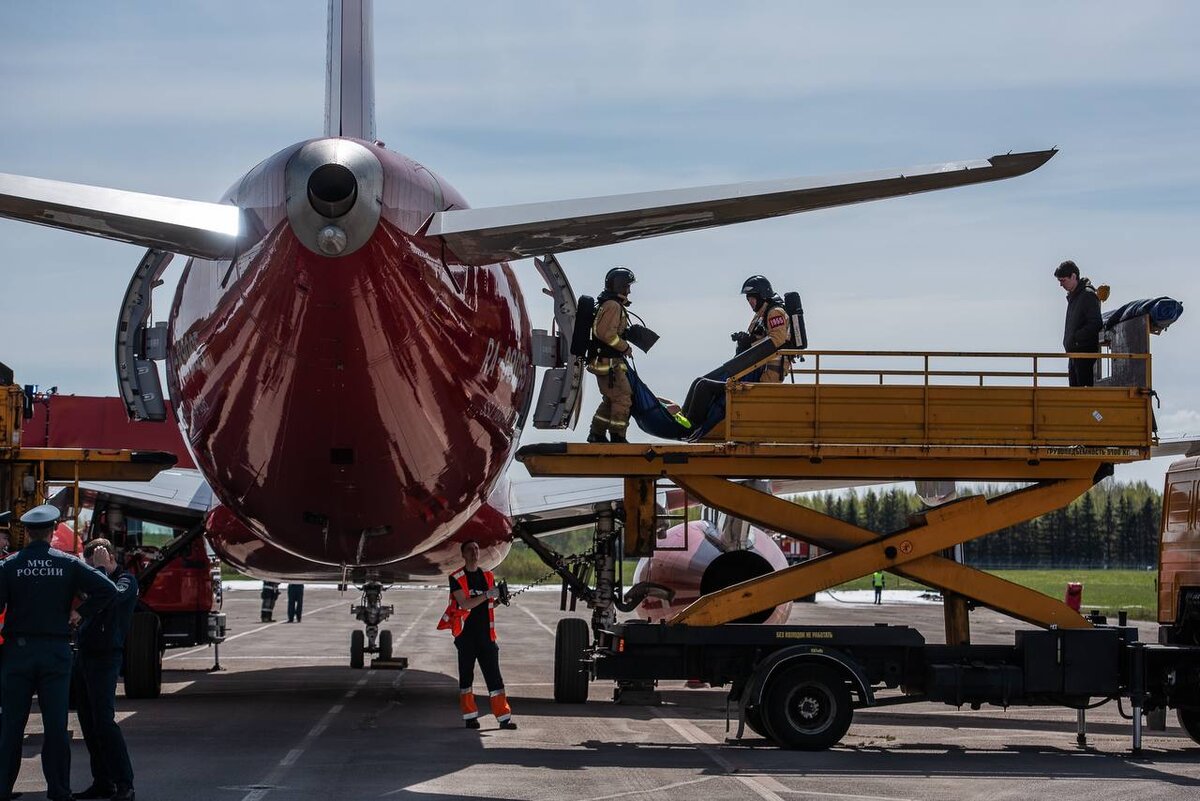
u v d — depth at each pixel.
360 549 14.98
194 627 19.81
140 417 15.24
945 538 14.04
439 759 11.77
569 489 17.94
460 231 11.04
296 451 12.70
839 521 14.20
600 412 14.49
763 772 11.32
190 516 19.08
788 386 13.59
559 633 16.98
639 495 14.49
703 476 13.99
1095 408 13.77
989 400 13.69
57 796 9.51
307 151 10.87
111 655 9.85
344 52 15.61
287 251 10.88
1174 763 12.48
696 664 13.54
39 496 15.34
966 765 12.06
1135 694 13.20
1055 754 13.11
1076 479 14.12
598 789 10.28
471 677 14.26
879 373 13.66
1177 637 14.68
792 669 12.91
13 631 9.47
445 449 13.30
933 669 13.30
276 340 11.47
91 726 10.20
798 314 14.63
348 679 20.94
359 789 10.12
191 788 10.09
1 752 9.46
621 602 17.33
